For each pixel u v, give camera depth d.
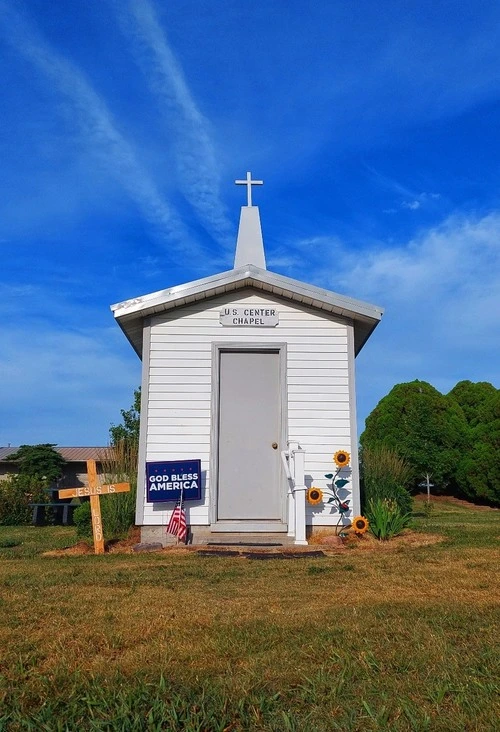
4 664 4.27
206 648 4.50
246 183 16.83
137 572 7.54
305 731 3.35
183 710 3.55
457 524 13.52
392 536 10.67
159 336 11.41
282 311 11.53
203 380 11.30
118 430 21.95
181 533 10.47
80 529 11.68
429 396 28.50
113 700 3.67
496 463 24.56
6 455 32.19
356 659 4.25
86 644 4.62
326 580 6.89
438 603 5.67
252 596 6.12
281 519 10.96
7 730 3.38
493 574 7.02
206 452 11.09
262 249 16.44
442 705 3.61
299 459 10.51
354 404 11.29
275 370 11.45
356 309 11.30
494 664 4.10
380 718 3.45
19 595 6.24
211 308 11.52
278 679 3.97
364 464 12.93
